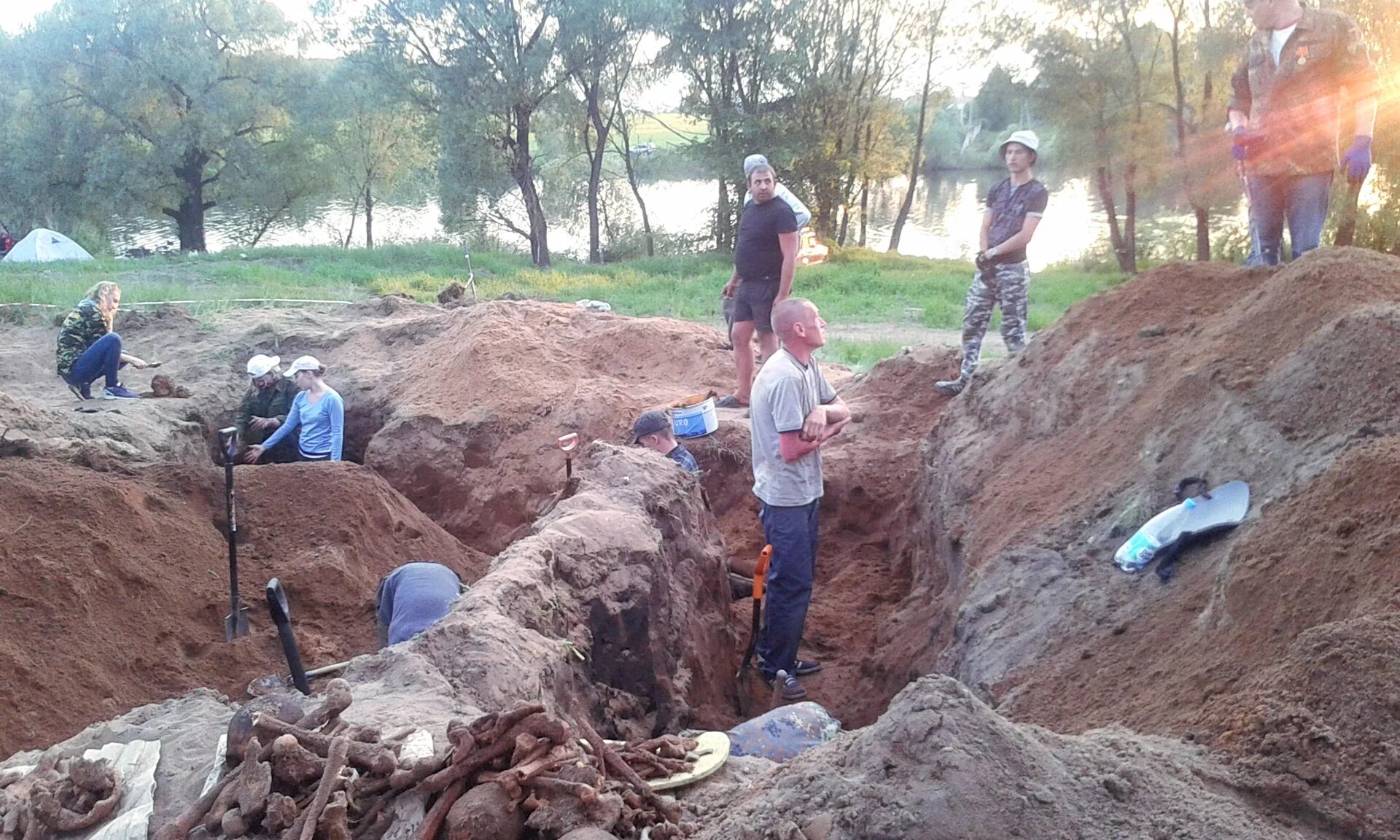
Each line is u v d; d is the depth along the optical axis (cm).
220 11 3578
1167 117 2527
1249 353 519
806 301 621
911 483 853
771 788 296
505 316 1213
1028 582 498
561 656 439
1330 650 305
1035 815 256
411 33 3002
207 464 1008
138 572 609
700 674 605
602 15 2911
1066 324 707
